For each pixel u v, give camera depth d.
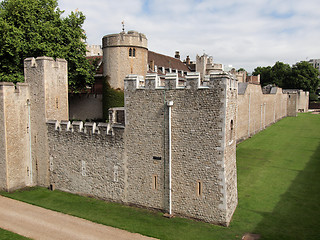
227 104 14.52
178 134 15.60
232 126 15.82
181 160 15.61
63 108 22.06
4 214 17.03
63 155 20.31
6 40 26.69
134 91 16.83
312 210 16.45
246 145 32.56
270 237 13.64
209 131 14.76
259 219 15.46
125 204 17.84
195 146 15.17
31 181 21.98
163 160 16.23
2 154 20.70
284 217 15.67
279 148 30.95
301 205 17.12
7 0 30.94
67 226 15.36
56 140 20.52
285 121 53.41
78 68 32.56
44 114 20.81
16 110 20.86
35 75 20.95
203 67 55.19
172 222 15.31
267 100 45.97
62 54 30.22
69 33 32.03
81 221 15.86
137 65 33.47
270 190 19.47
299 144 32.66
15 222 15.99
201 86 14.94
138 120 16.86
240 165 25.00
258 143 33.53
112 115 20.73
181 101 15.41
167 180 16.19
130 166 17.42
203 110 14.85
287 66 88.19
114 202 18.30
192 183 15.39
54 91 21.33
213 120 14.63
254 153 29.00
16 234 14.65
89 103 37.62
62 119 21.98
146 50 34.41
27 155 21.69
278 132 40.97
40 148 21.33
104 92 34.12
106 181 18.53
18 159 21.20
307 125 47.38
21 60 28.91
